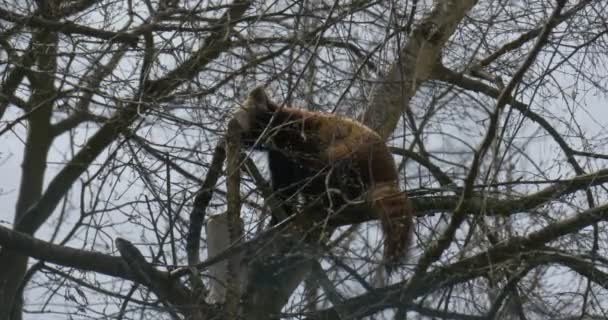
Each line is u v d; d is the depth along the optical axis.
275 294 11.31
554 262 10.81
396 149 12.54
